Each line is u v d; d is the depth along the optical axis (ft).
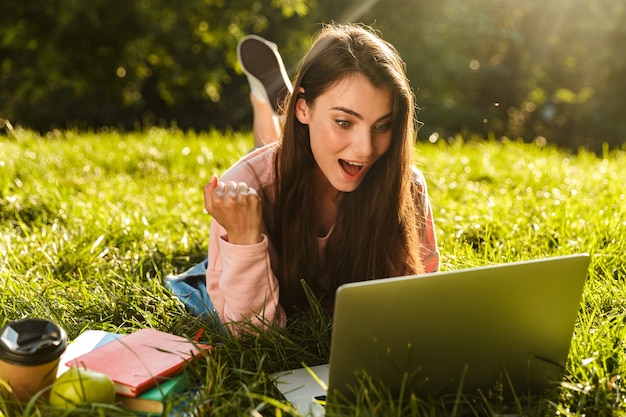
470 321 6.91
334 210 9.02
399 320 6.64
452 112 48.44
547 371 7.48
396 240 8.86
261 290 8.28
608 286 10.12
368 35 8.07
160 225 13.64
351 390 6.82
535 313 7.13
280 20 46.68
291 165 8.59
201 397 6.95
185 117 47.80
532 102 53.06
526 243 12.26
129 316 9.66
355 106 7.80
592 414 7.25
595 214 13.46
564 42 50.03
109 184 16.88
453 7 47.29
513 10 49.65
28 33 40.63
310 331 8.79
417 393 7.07
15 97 44.34
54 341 6.90
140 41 39.99
